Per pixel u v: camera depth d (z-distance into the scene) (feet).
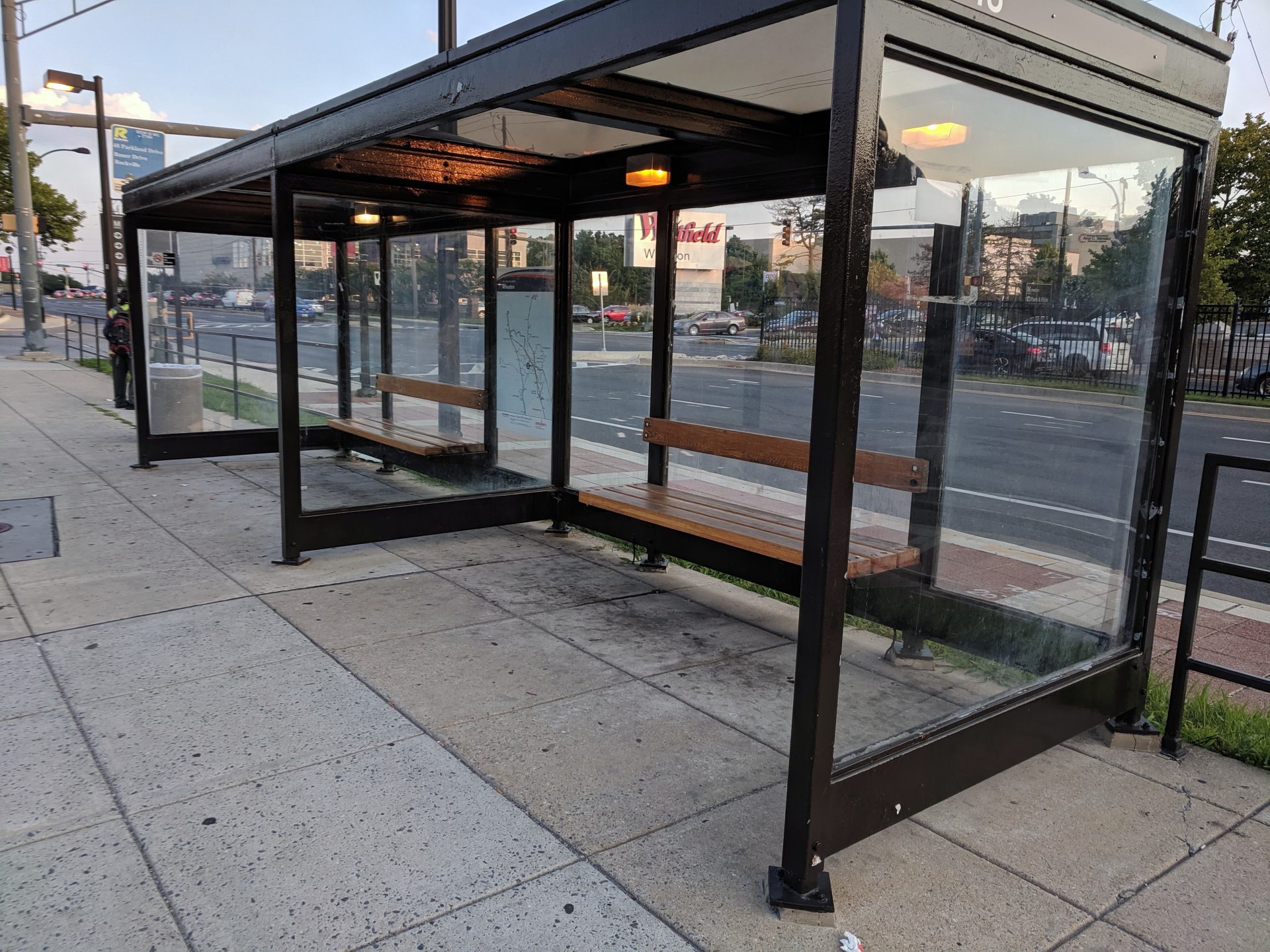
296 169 16.60
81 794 9.37
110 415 37.68
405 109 12.87
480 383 20.47
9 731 10.69
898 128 8.89
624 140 16.40
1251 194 87.04
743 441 15.53
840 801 8.00
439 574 17.69
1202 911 8.20
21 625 14.12
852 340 7.13
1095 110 9.16
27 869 8.09
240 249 27.81
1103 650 11.53
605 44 9.45
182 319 27.25
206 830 8.79
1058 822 9.68
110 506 22.04
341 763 10.18
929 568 11.18
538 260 19.92
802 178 14.44
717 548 16.16
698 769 10.36
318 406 21.62
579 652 13.89
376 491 19.85
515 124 15.15
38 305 66.28
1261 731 11.67
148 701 11.60
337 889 7.96
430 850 8.59
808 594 7.52
